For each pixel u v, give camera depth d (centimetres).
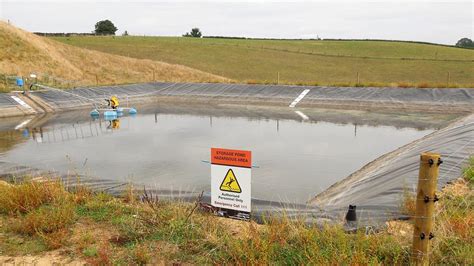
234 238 531
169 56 5422
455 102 2311
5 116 2180
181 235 551
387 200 669
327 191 941
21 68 3347
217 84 3039
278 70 4816
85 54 4528
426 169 414
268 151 1391
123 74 4284
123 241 545
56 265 487
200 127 1888
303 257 463
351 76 4431
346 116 2197
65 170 1146
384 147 1441
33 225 573
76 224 603
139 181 1037
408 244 473
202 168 1165
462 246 465
